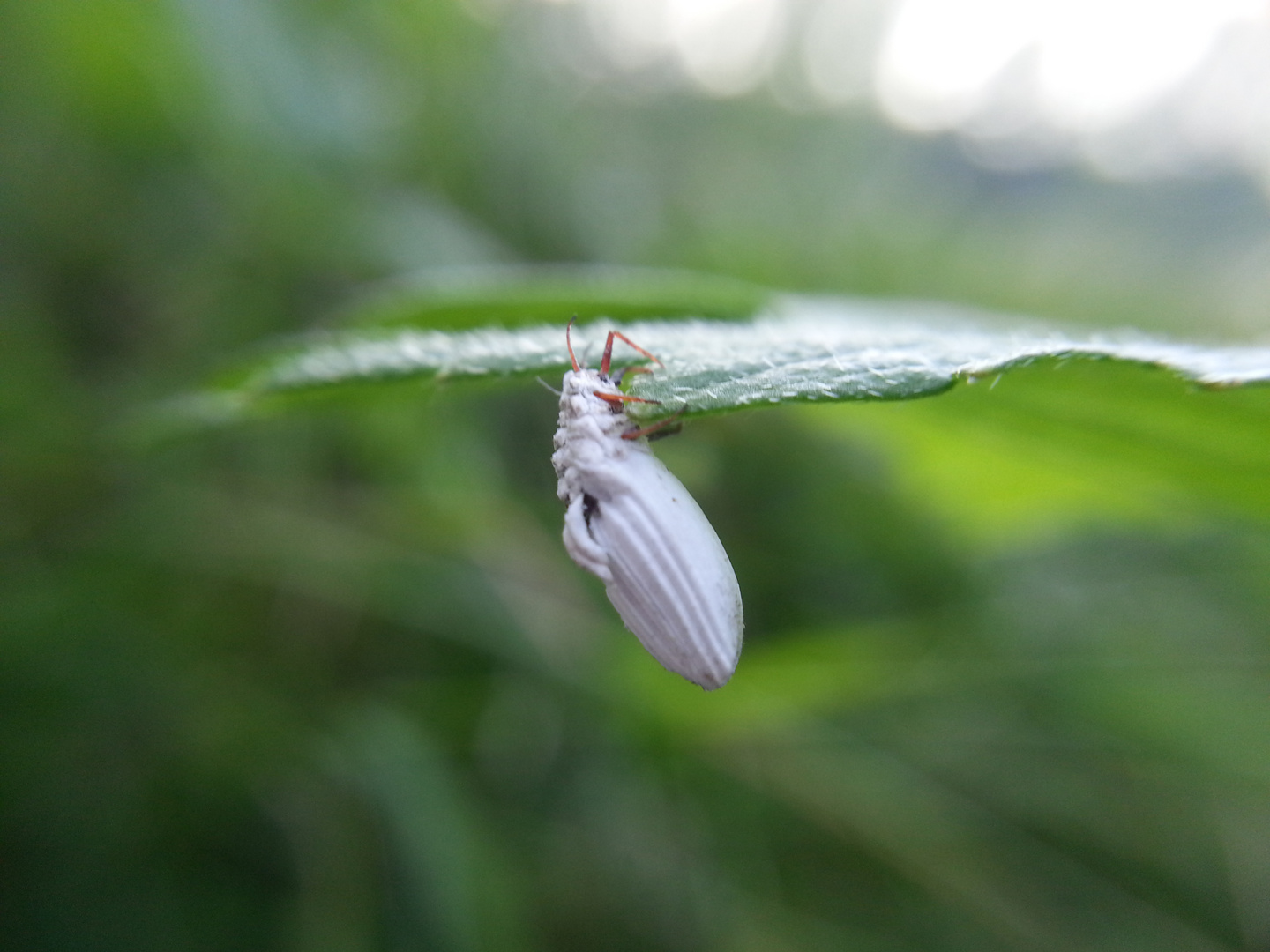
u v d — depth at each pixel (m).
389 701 0.05
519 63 0.08
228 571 0.05
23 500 0.05
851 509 0.07
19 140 0.06
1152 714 0.06
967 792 0.06
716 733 0.05
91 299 0.06
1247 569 0.07
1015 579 0.07
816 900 0.05
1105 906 0.05
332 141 0.06
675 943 0.05
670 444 0.06
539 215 0.07
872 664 0.05
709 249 0.09
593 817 0.05
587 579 0.06
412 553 0.05
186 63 0.05
